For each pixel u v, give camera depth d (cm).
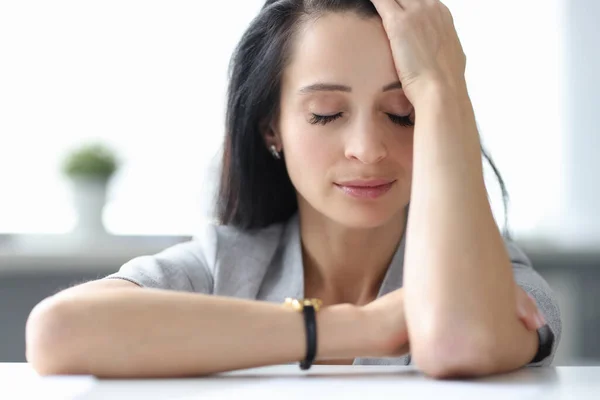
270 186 148
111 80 328
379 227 140
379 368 102
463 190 101
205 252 145
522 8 337
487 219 100
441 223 98
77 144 324
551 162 339
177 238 317
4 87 324
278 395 77
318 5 122
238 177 147
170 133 329
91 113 328
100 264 287
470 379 91
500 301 95
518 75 338
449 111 108
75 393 79
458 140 105
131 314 90
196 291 141
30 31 326
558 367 103
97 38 328
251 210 147
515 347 95
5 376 91
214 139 328
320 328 94
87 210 311
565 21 338
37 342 91
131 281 123
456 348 92
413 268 97
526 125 339
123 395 78
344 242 141
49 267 284
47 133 327
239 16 328
